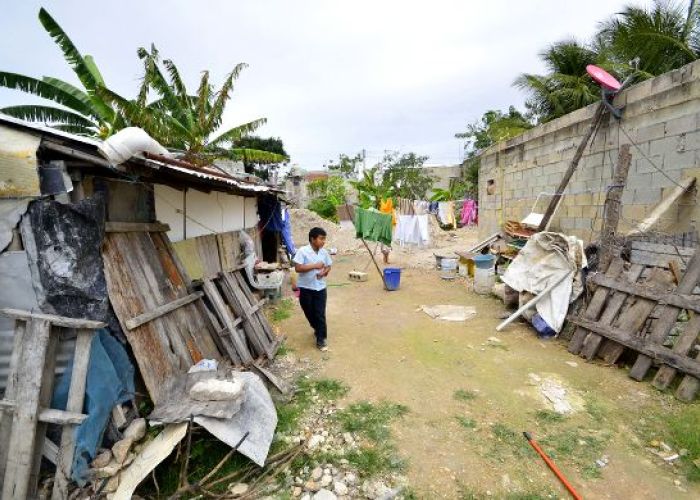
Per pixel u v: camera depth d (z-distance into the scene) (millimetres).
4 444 2252
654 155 5250
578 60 12609
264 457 2592
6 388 2320
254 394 3072
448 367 4277
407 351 4766
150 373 2951
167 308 3369
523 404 3482
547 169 7988
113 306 2816
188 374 3160
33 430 2229
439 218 18750
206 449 2760
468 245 14719
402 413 3363
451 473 2629
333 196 23922
